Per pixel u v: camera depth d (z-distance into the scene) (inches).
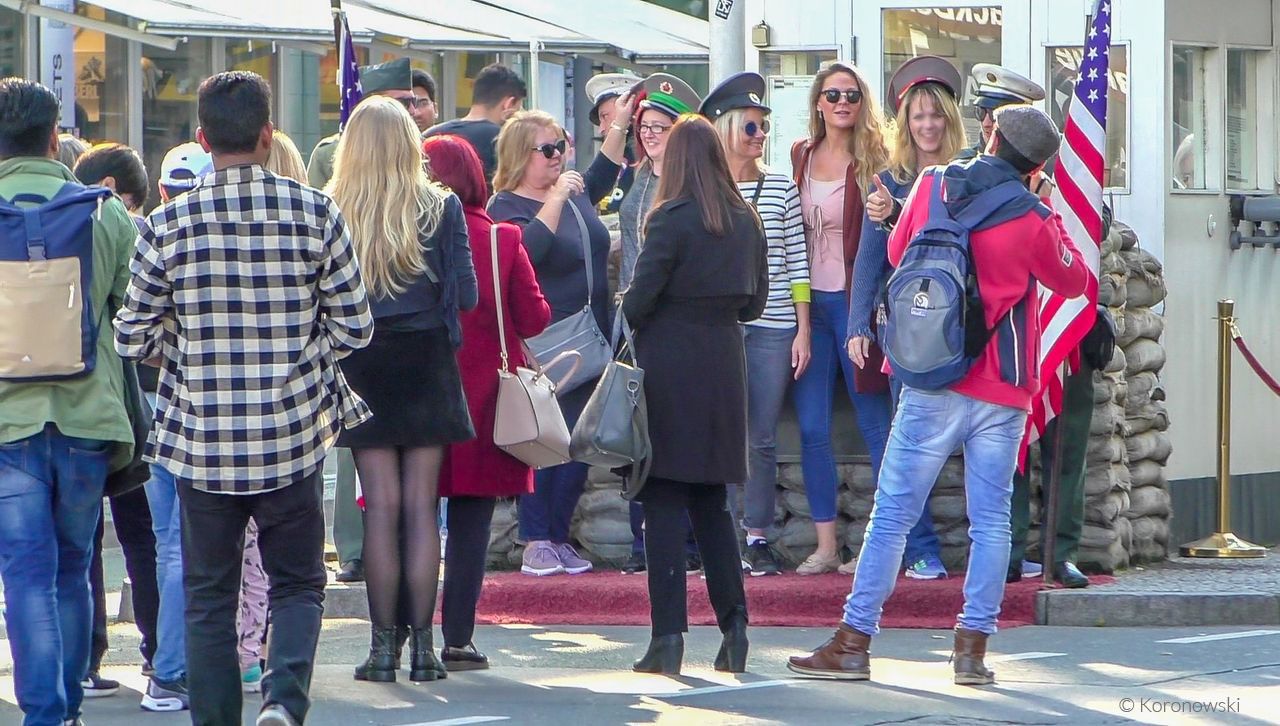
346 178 930.7
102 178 941.2
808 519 1240.8
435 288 936.9
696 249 952.3
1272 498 1465.3
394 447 954.1
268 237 732.0
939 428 941.2
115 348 761.0
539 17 1850.4
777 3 1534.2
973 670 952.9
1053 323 1136.2
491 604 1182.3
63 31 2143.2
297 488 745.6
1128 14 1371.8
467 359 981.2
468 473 978.7
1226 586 1178.6
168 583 913.5
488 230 986.1
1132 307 1293.1
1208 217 1407.5
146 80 2625.5
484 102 1328.7
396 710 896.9
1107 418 1221.1
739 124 1146.7
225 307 730.2
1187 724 855.1
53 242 773.9
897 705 903.1
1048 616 1142.3
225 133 735.1
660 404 953.5
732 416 965.2
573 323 1140.5
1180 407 1384.1
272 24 1803.6
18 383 772.6
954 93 1136.8
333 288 743.7
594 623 1166.3
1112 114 1380.4
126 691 976.3
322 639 1112.8
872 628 970.7
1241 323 1439.5
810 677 974.4
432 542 963.3
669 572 979.3
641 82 1200.8
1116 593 1144.8
